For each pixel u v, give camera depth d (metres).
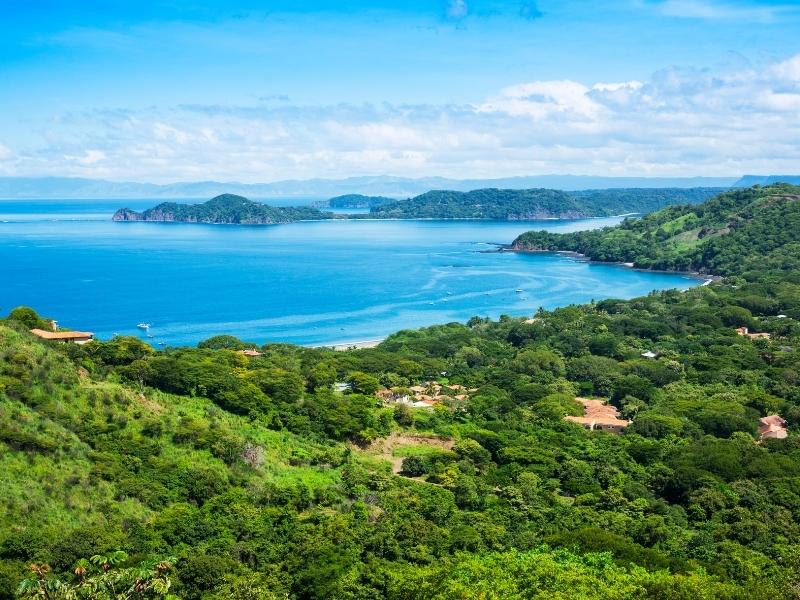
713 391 151.62
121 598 40.59
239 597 62.06
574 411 138.12
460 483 94.00
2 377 88.12
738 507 88.00
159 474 83.50
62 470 77.50
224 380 115.19
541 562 64.88
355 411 116.94
